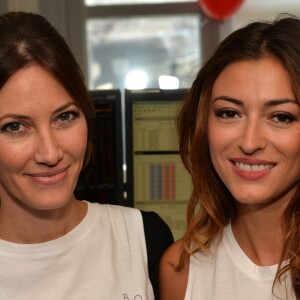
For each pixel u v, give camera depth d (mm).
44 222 987
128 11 3156
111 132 1445
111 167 1455
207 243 1100
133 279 1039
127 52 3322
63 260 1002
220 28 3148
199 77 1052
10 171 899
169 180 1488
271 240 1033
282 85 897
